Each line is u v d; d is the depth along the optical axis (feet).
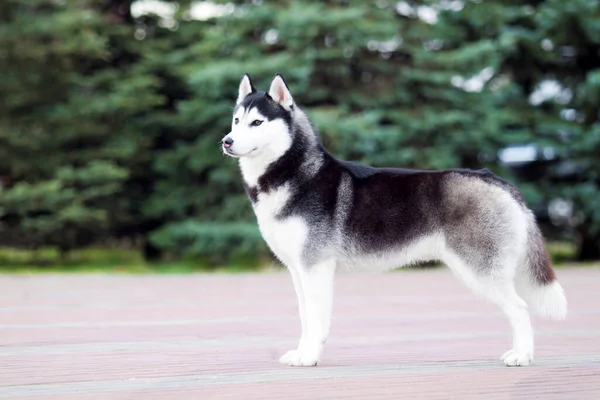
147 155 55.47
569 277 38.58
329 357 16.75
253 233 47.37
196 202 53.67
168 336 19.90
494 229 15.55
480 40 53.06
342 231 15.99
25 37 50.98
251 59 48.65
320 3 49.55
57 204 48.96
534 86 57.52
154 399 12.59
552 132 53.88
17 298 29.14
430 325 22.16
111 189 51.29
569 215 55.42
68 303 27.58
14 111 53.06
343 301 28.63
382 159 47.78
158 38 58.70
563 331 20.76
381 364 15.81
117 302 27.96
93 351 17.49
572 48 55.47
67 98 54.13
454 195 15.83
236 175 51.16
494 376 14.39
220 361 16.17
